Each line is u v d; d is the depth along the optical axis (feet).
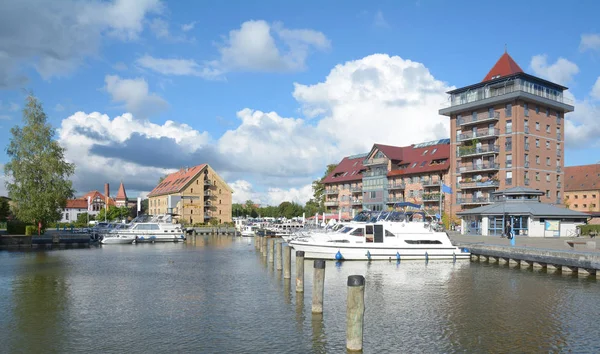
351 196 343.05
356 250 125.70
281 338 55.42
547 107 256.93
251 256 151.84
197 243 223.71
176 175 459.32
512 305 72.64
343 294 80.38
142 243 221.66
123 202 576.20
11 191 200.03
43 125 208.44
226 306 71.77
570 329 59.26
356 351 50.34
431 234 128.16
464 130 267.59
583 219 189.16
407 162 304.09
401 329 59.36
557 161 260.62
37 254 159.43
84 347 52.80
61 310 69.62
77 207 542.57
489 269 112.88
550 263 108.17
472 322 62.64
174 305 72.69
